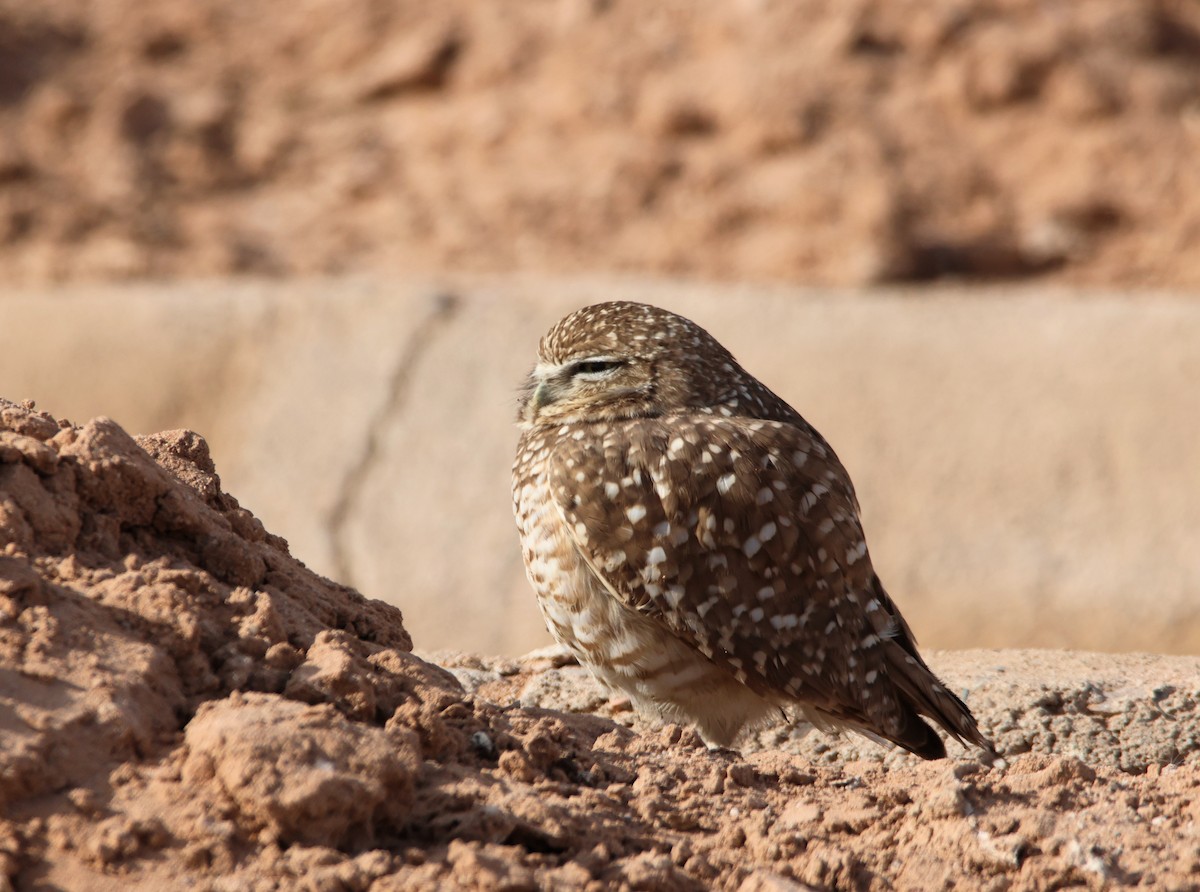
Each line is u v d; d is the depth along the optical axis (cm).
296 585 513
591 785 466
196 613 439
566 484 612
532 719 490
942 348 1883
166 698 412
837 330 1923
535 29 2922
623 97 2753
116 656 411
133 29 3031
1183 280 2328
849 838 450
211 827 373
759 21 2811
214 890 361
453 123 2797
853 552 614
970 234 2433
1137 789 476
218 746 384
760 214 2506
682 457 605
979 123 2634
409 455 1895
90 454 467
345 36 2997
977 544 1703
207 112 2836
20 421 471
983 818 452
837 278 2352
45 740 379
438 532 1806
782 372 1888
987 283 2361
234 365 2009
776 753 548
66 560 442
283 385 1983
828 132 2611
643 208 2569
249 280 2317
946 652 770
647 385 642
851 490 637
